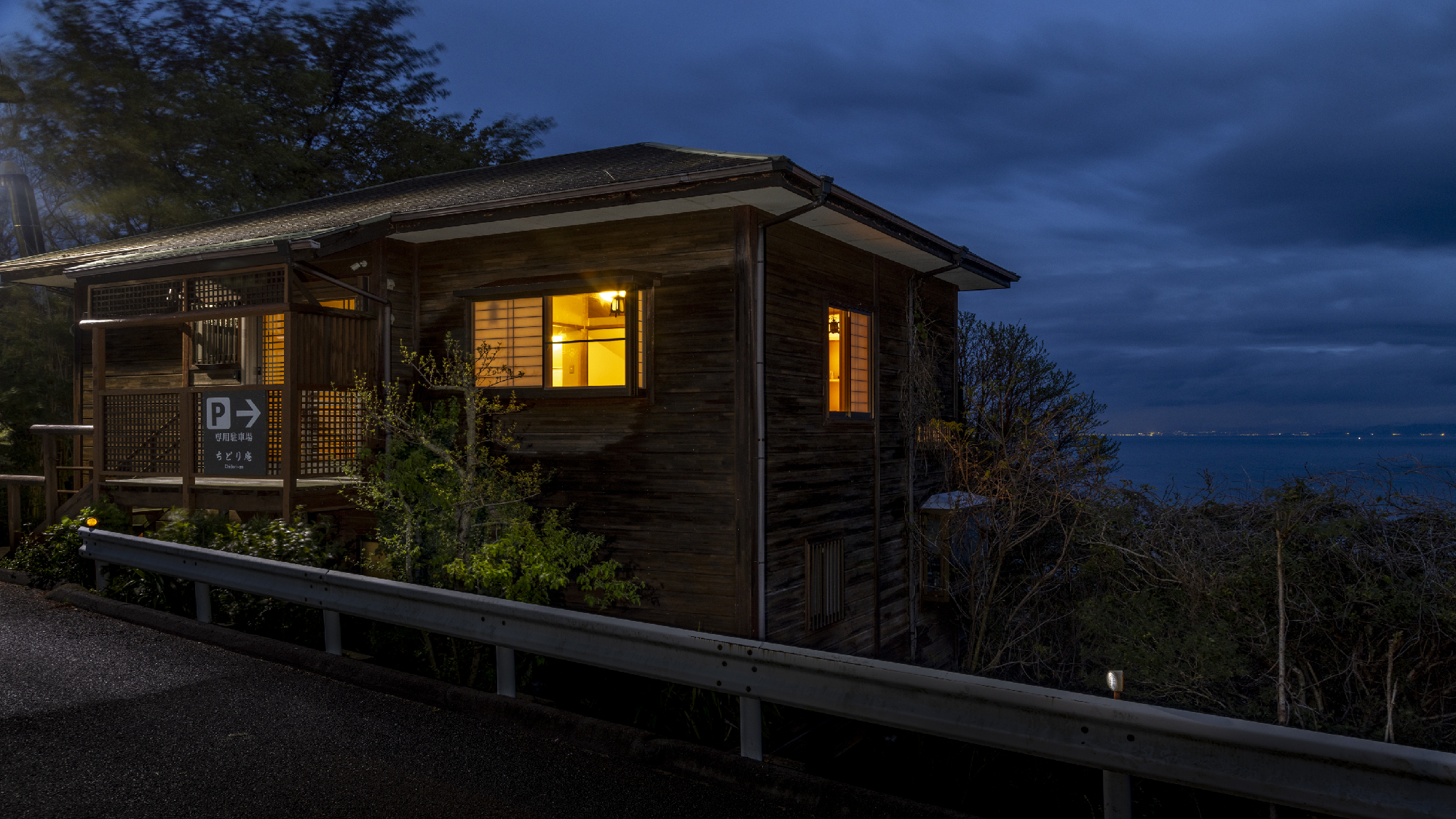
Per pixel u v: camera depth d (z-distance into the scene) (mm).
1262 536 8172
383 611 5512
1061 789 6547
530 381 8844
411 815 3574
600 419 8523
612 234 8562
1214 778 3029
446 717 4824
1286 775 2914
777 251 8430
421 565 7949
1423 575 7391
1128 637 8688
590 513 8539
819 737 7621
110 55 18750
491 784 3920
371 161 24047
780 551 8320
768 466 8141
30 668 5555
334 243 8375
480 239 9242
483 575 7336
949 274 12062
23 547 8852
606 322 8578
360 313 8945
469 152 25422
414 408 9273
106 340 11859
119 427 9742
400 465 8250
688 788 3955
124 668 5602
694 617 8039
